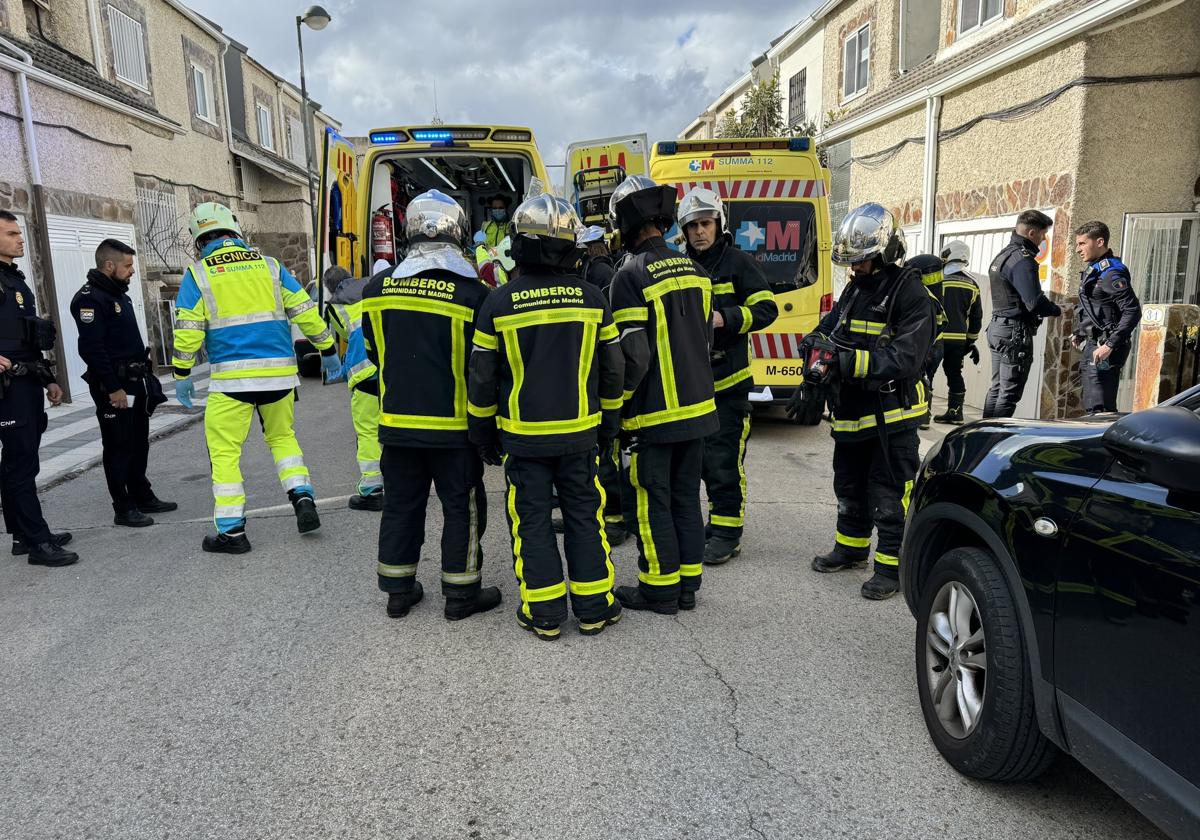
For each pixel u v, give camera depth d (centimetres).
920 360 371
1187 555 180
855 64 1502
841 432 405
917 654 292
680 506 388
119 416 534
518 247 334
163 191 1561
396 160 834
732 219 762
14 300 458
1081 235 629
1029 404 839
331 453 768
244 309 475
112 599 421
